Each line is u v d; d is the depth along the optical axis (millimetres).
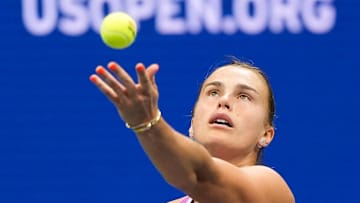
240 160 13539
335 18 23438
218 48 23297
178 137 11227
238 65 13914
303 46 23391
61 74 23438
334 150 23438
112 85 10844
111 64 10727
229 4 23312
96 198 23359
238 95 13531
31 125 23438
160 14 23297
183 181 11312
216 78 13680
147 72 10820
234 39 23328
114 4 23281
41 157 23453
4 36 23391
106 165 23391
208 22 23312
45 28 23391
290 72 23391
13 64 23391
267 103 13742
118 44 12070
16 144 23422
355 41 23484
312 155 23391
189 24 23312
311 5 23375
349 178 23391
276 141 23328
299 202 23328
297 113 23391
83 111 23469
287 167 23328
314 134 23422
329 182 23391
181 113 23297
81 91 23453
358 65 23469
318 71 23438
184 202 14305
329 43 23438
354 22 23484
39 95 23453
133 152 23391
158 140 11070
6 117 23406
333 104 23438
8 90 23422
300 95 23406
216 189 11633
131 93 10867
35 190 23406
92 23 23359
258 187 12117
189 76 23328
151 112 11016
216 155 13453
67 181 23406
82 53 23375
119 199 23359
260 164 13984
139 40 23297
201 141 13453
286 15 23344
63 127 23453
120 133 23422
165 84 23344
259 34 23328
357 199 23375
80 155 23422
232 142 13320
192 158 11242
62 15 23359
